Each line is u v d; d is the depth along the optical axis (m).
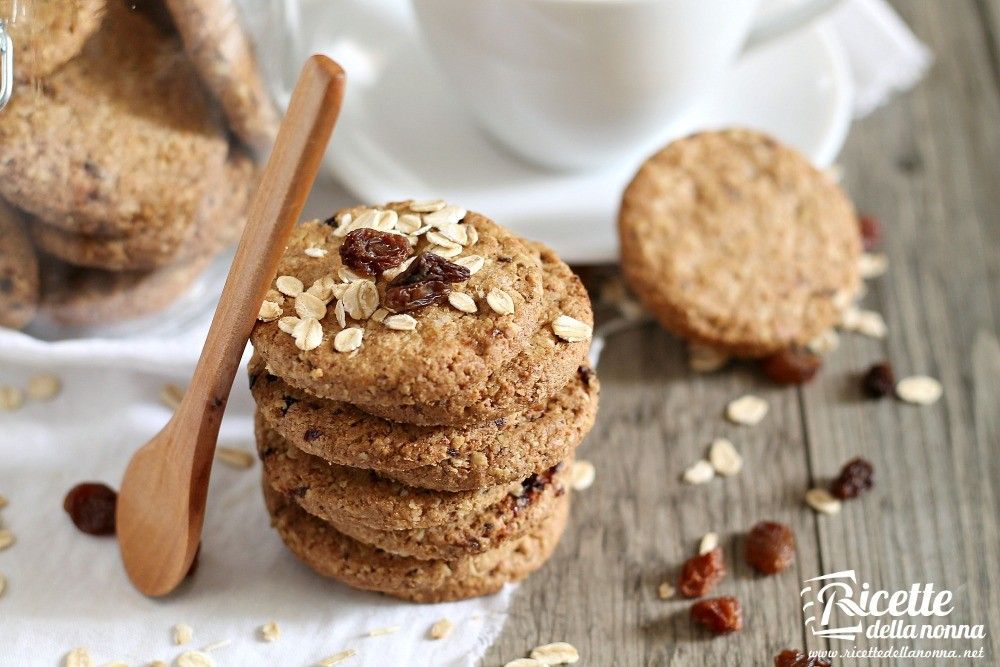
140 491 0.43
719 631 0.43
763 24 0.51
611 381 0.49
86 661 0.42
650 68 0.48
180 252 0.46
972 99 0.57
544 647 0.43
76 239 0.45
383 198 0.50
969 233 0.53
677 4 0.46
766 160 0.50
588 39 0.47
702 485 0.47
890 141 0.56
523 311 0.40
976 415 0.48
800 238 0.49
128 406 0.47
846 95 0.53
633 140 0.51
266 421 0.43
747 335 0.48
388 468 0.40
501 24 0.47
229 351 0.40
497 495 0.42
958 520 0.46
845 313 0.50
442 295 0.40
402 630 0.43
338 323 0.40
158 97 0.44
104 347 0.47
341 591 0.44
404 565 0.43
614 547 0.45
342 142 0.50
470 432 0.40
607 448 0.47
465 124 0.52
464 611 0.43
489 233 0.42
